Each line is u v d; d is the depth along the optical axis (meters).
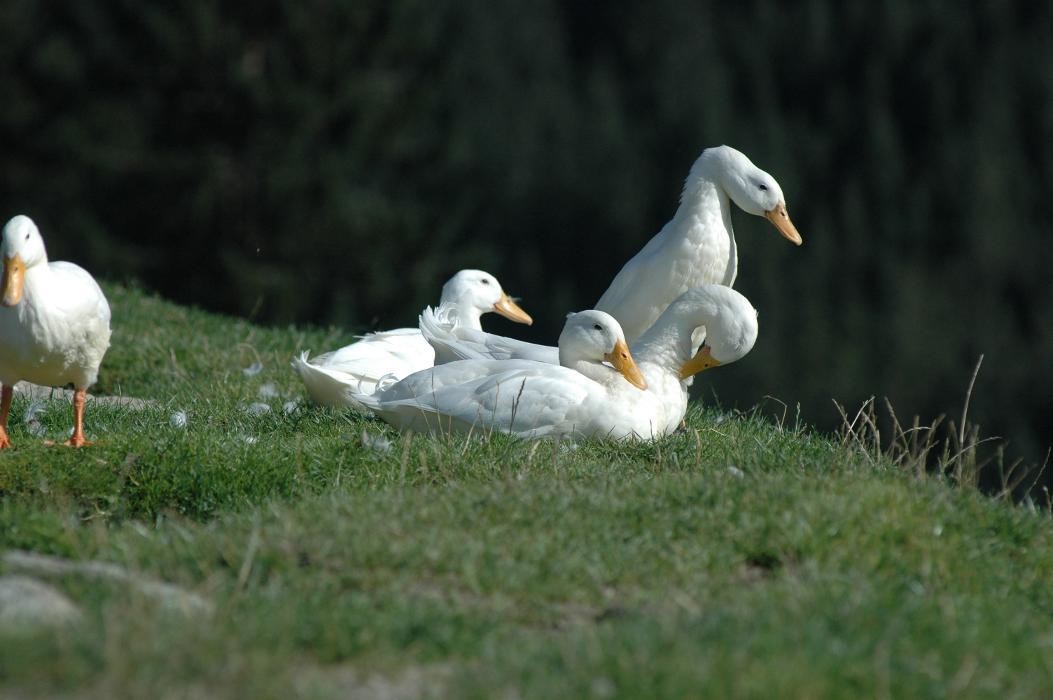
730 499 8.09
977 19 48.41
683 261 12.68
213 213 33.91
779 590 6.80
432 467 9.27
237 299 33.59
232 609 6.38
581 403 10.15
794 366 42.06
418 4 36.41
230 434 10.37
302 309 34.31
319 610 6.40
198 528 7.89
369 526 7.48
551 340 45.62
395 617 6.38
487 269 37.53
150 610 6.17
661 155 47.06
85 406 11.91
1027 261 44.75
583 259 46.41
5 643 5.64
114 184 34.00
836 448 10.31
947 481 9.25
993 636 6.46
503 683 5.71
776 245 44.53
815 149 47.16
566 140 47.41
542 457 9.41
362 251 34.88
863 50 48.56
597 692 5.56
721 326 10.67
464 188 38.16
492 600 6.88
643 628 6.14
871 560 7.46
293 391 13.61
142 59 33.91
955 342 42.94
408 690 5.84
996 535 8.25
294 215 33.94
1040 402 41.81
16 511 7.97
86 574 6.66
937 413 41.38
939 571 7.51
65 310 10.02
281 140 34.00
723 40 49.56
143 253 33.88
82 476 9.22
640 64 49.44
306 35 34.25
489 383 10.30
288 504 8.49
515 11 49.94
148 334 16.61
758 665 5.77
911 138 47.59
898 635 6.28
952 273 44.66
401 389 10.90
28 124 34.53
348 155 34.81
